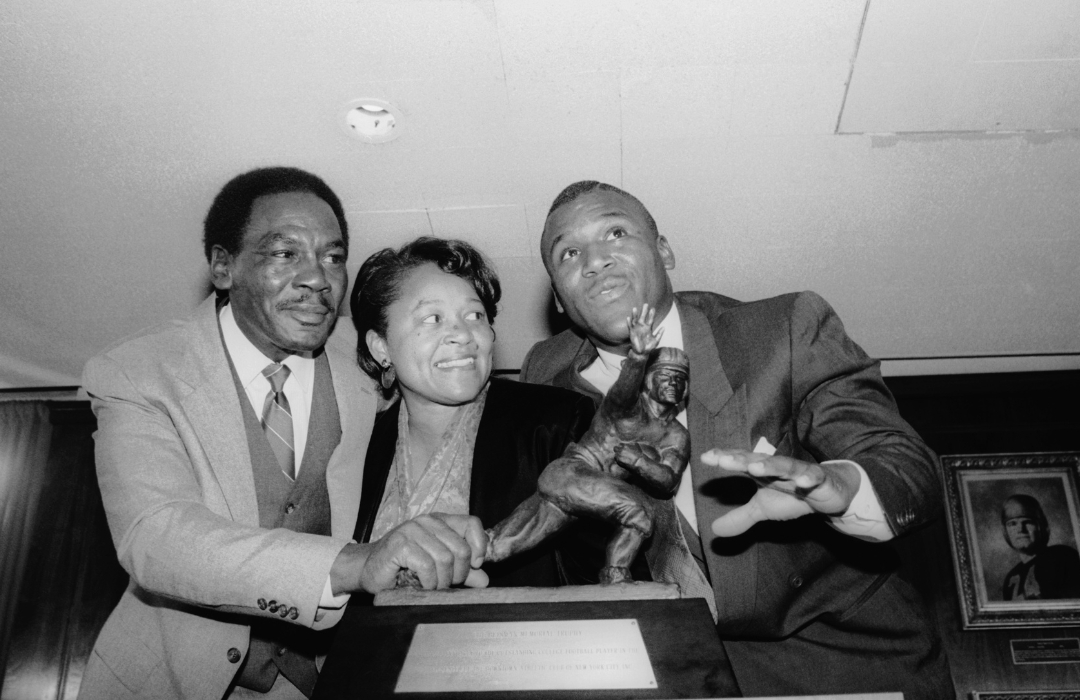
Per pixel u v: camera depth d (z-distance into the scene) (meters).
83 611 5.15
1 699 4.98
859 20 3.06
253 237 2.51
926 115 3.43
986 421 5.17
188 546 1.96
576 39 3.11
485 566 2.04
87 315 4.52
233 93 3.31
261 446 2.37
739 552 2.31
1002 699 4.66
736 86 3.30
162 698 2.15
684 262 4.17
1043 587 4.83
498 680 1.44
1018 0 3.00
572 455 1.88
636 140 3.52
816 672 2.38
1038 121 3.46
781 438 2.39
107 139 3.49
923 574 4.94
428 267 2.39
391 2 2.97
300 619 1.89
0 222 3.91
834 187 3.77
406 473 2.26
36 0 2.97
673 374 1.83
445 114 3.40
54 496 5.33
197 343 2.45
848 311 4.52
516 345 4.74
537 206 3.82
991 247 4.11
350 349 2.65
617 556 1.80
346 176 3.67
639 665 1.47
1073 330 4.69
